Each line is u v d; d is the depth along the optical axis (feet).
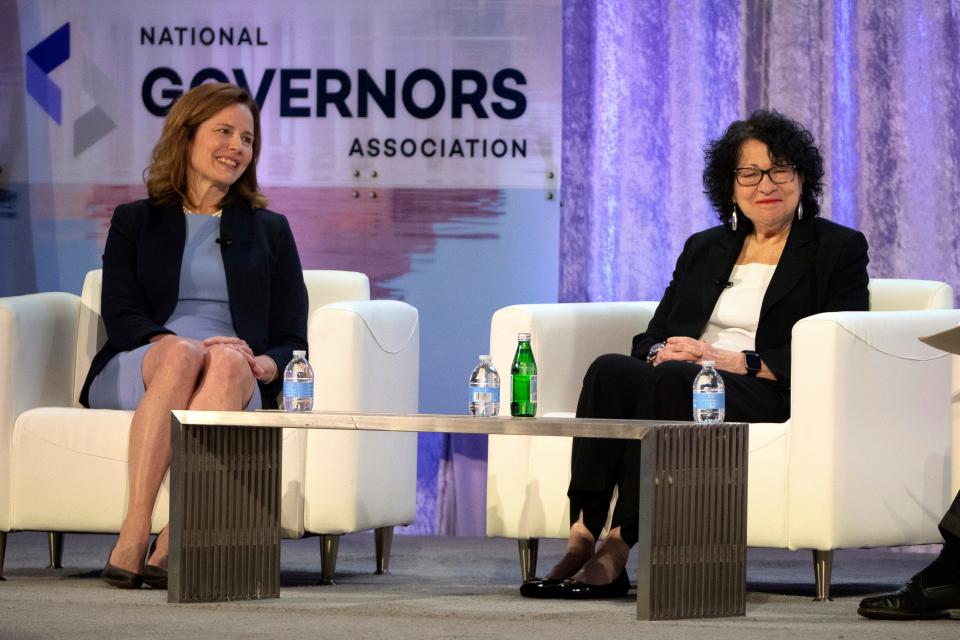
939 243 39.50
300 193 41.83
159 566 26.73
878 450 26.91
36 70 42.16
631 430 22.41
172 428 24.62
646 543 22.40
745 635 20.93
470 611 23.70
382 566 31.89
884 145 39.70
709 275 30.45
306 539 39.78
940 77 39.42
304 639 20.21
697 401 24.34
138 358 29.40
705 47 40.34
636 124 40.60
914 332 27.58
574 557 26.35
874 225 39.78
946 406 28.25
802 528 26.43
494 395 25.45
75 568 32.07
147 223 31.37
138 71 42.06
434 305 41.52
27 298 30.71
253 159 32.30
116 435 28.76
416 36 41.52
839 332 26.27
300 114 41.83
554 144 41.14
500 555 36.14
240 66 42.04
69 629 21.08
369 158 41.65
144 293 31.09
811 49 39.91
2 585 27.91
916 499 27.58
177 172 31.71
